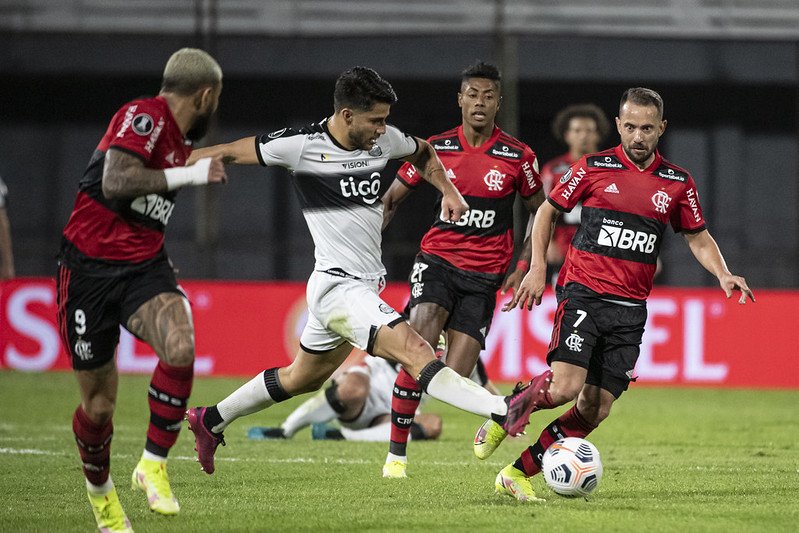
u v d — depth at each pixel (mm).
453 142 22000
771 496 18062
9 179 59312
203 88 14203
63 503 17188
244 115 59469
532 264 18469
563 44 59844
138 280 14172
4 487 19016
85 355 14172
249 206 57906
